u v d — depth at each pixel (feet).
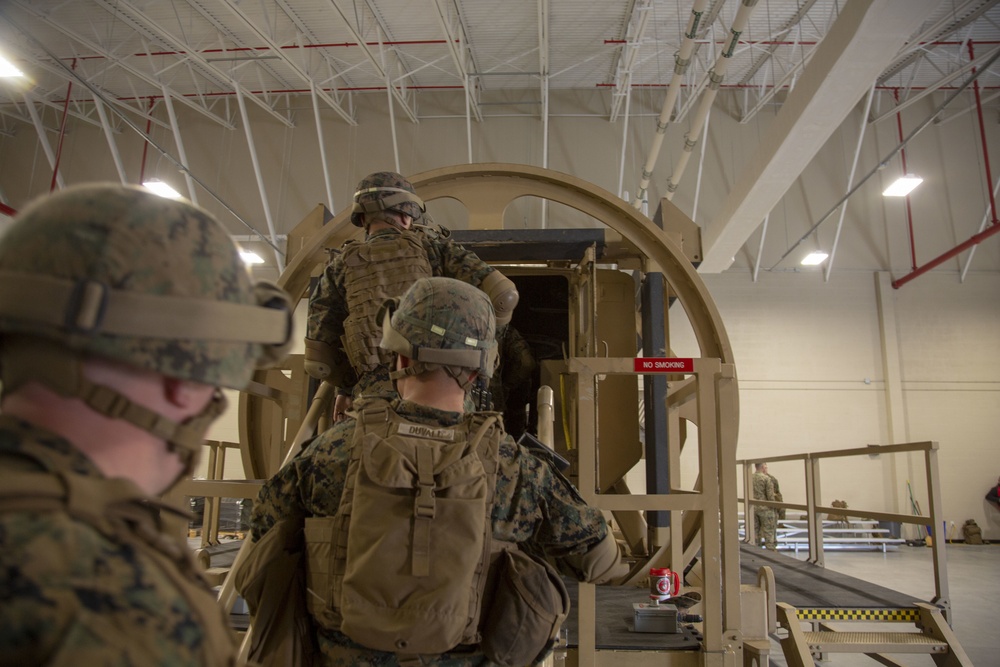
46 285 2.00
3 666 1.54
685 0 40.68
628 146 53.06
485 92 54.39
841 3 40.34
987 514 49.75
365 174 53.42
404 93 51.08
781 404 51.62
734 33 28.17
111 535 1.90
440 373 5.26
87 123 54.90
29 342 2.06
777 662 20.56
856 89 23.18
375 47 46.39
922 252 52.60
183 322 2.18
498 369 14.03
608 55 48.29
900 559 42.09
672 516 12.42
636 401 14.83
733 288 53.01
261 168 53.78
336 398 8.54
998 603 27.91
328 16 42.50
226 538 33.83
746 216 34.96
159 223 2.22
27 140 54.95
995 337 51.70
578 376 8.80
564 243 12.84
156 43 45.11
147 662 1.68
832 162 53.78
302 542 5.20
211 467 22.21
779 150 27.58
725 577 8.79
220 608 2.15
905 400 51.31
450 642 4.27
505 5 41.78
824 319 52.42
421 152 53.62
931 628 14.46
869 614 15.28
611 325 15.66
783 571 21.44
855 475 50.80
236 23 42.73
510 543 5.03
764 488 37.63
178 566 2.10
